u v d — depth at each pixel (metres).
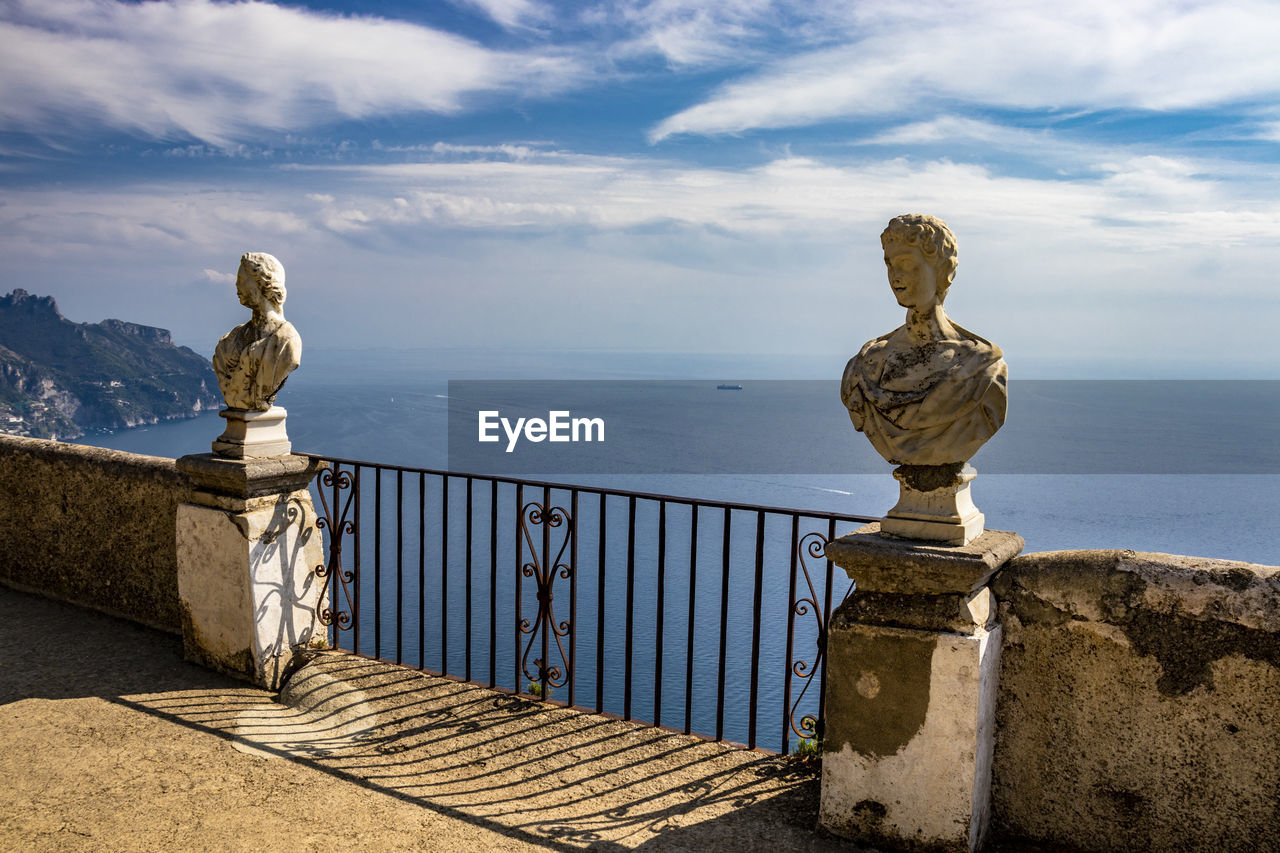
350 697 3.85
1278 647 2.29
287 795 3.07
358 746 3.45
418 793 3.08
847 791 2.74
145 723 3.66
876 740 2.68
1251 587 2.34
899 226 2.49
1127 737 2.52
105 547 4.90
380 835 2.80
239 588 4.07
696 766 3.26
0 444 5.34
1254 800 2.36
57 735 3.53
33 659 4.33
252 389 4.08
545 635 3.80
